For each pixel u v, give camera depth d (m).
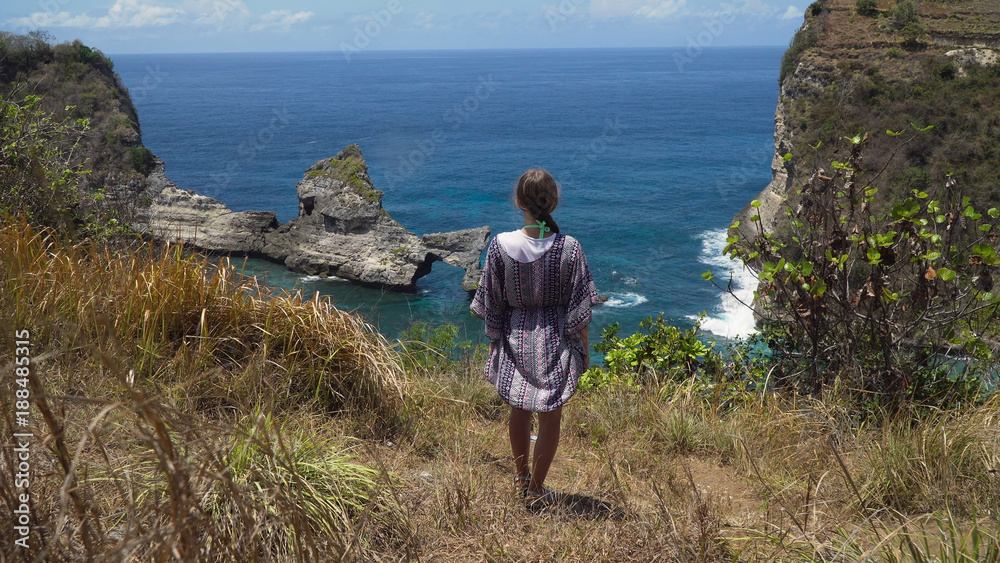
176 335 4.02
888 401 4.71
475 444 4.03
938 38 41.56
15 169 5.93
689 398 5.03
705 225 61.56
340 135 134.38
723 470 3.96
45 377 3.10
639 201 72.69
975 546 2.26
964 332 4.69
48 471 2.13
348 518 2.55
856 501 3.13
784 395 5.09
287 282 42.22
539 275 2.99
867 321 4.82
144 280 4.00
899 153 31.14
